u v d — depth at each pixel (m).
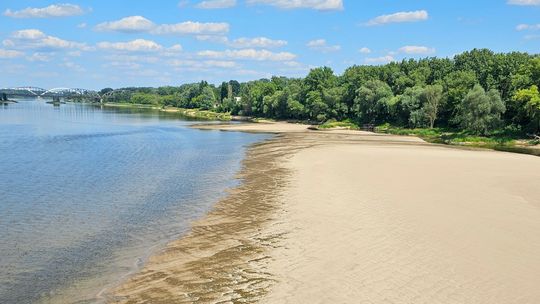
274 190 32.94
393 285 16.42
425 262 18.52
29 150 62.44
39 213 27.97
